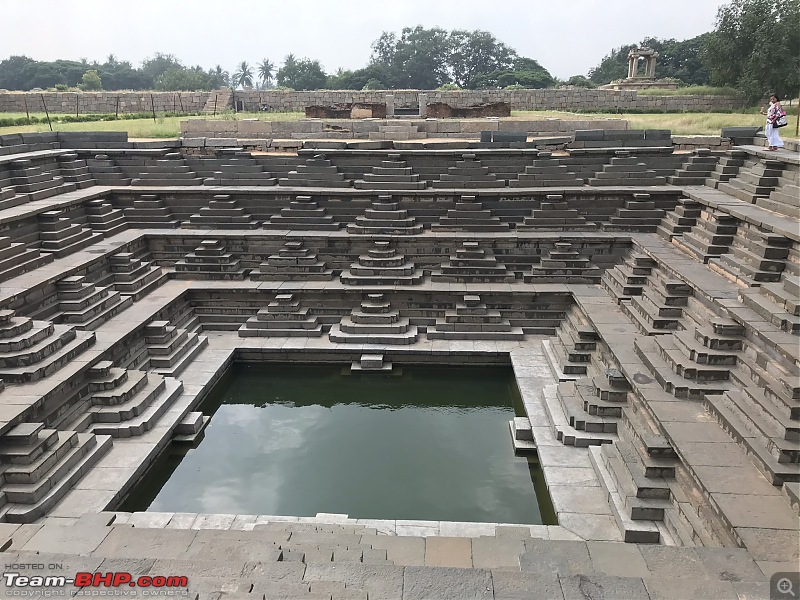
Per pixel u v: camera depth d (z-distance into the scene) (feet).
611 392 42.22
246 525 34.35
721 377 38.40
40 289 48.32
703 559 25.39
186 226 67.41
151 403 44.75
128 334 48.83
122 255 59.36
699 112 109.60
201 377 51.01
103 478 37.19
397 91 118.83
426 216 66.13
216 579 23.04
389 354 56.34
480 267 61.57
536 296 59.36
